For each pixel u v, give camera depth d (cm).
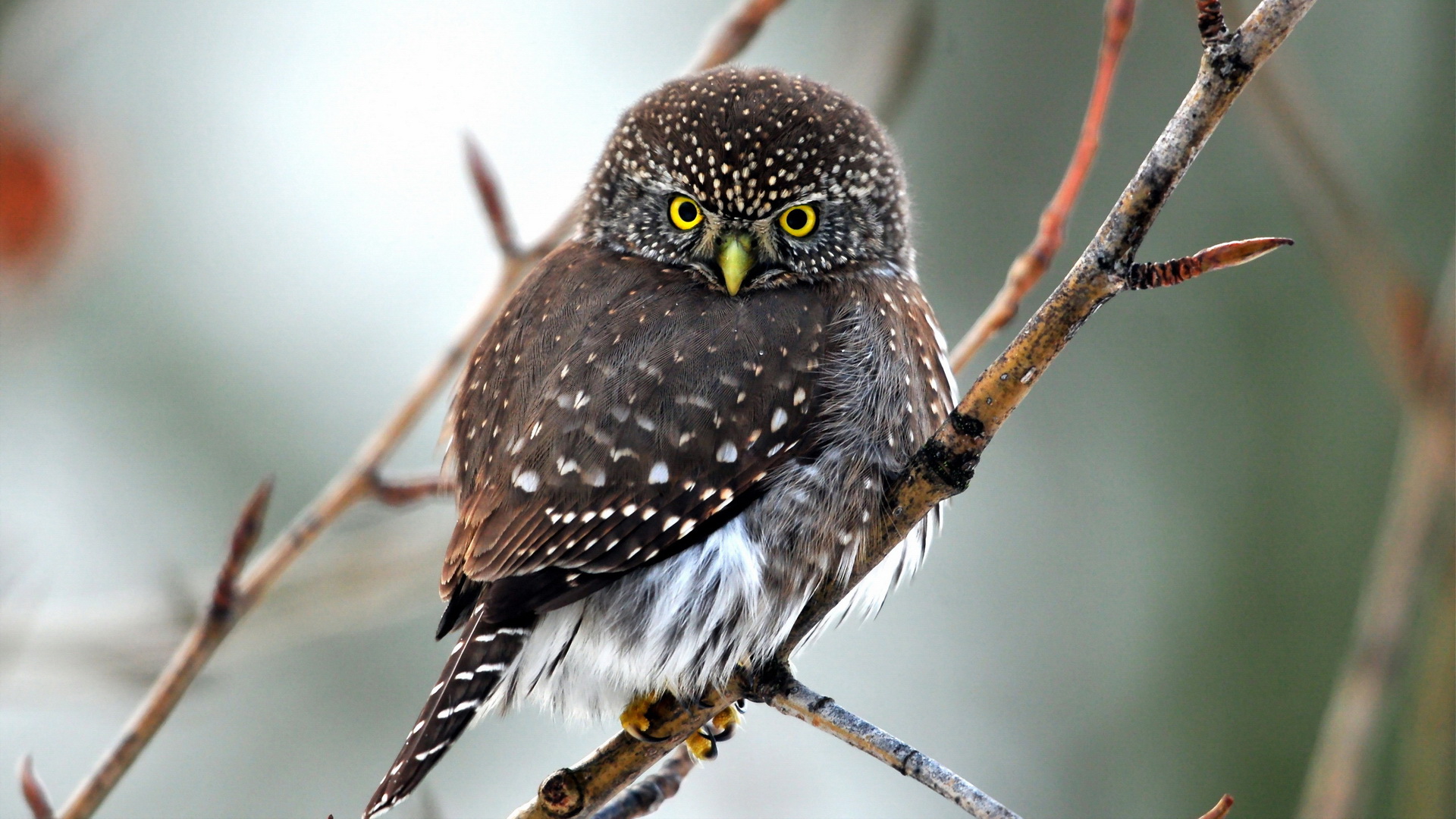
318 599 992
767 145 765
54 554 1350
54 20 889
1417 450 771
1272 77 832
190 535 1389
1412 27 1359
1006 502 1486
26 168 1079
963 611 1472
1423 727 794
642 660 694
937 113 1430
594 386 696
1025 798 1385
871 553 657
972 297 1409
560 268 788
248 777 1340
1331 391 1351
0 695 968
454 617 710
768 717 1162
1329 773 734
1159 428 1426
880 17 920
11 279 1084
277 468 1422
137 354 1438
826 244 787
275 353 1466
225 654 993
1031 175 1412
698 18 1559
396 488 754
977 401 613
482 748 1385
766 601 699
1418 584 752
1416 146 1341
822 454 716
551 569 675
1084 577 1441
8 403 1405
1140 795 1360
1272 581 1356
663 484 684
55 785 1348
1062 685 1420
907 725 1410
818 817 1048
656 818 1023
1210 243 1385
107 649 982
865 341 746
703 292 757
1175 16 1393
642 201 798
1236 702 1350
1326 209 827
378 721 1373
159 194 1482
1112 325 1448
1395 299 805
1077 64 1414
